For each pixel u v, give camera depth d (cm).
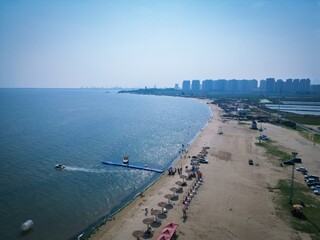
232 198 5591
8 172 7306
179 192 5909
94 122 17112
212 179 6712
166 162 8769
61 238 4347
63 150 9756
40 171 7475
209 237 4188
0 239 4281
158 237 4003
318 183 6291
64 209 5338
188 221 4653
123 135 13012
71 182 6762
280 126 15750
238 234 4284
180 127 16175
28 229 4559
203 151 9419
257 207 5191
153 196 5747
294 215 4862
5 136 12000
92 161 8556
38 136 12144
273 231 4372
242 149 9969
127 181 6962
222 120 18062
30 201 5634
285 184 6400
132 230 4406
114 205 5559
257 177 6881
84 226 4716
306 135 13025
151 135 13300
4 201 5588
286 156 9031
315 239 4153
